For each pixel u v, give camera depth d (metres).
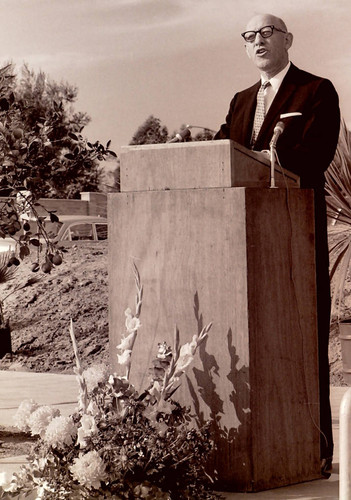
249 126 7.16
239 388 6.05
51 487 5.72
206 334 5.94
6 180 7.86
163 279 6.25
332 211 11.51
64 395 10.56
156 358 6.05
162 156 6.26
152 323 6.28
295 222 6.36
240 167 6.14
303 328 6.39
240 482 6.07
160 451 5.75
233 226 6.05
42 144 7.88
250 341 6.04
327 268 6.85
